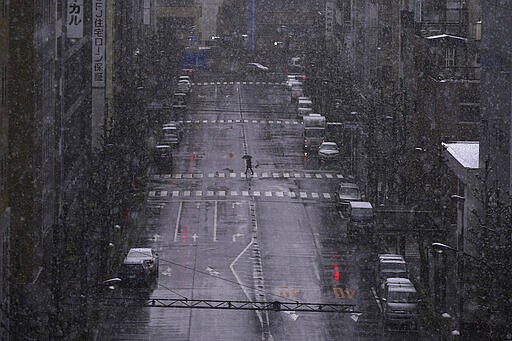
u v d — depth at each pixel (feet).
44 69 469.57
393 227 522.88
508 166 464.24
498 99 485.15
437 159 581.94
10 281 370.12
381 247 581.12
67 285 416.87
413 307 441.68
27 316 365.61
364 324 450.30
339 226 624.59
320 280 513.86
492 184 472.85
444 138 649.61
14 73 427.74
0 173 363.76
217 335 431.43
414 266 542.16
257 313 461.78
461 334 393.09
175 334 431.84
